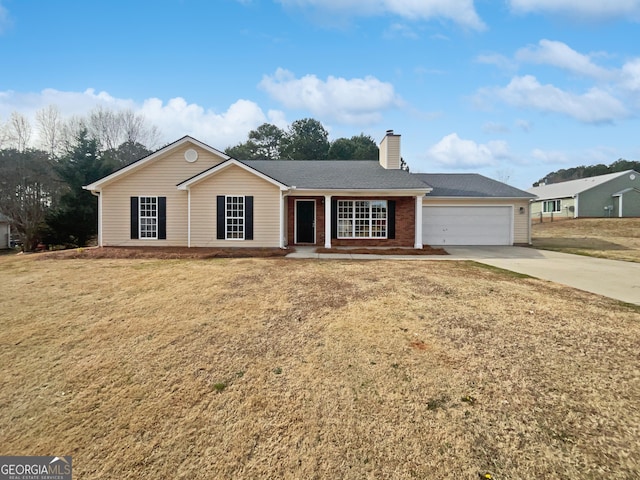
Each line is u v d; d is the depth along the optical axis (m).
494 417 2.89
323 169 17.66
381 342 4.38
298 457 2.50
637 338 4.45
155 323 5.17
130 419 2.97
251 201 13.70
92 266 9.88
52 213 21.31
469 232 17.20
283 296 6.53
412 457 2.47
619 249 15.37
